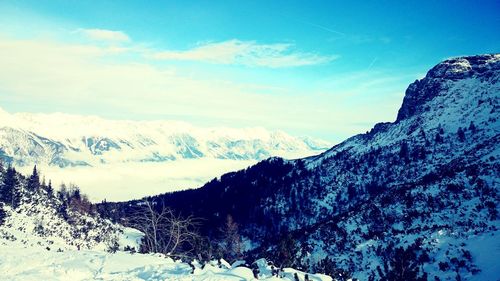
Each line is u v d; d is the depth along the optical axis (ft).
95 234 387.14
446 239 185.88
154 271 90.63
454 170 305.73
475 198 232.12
